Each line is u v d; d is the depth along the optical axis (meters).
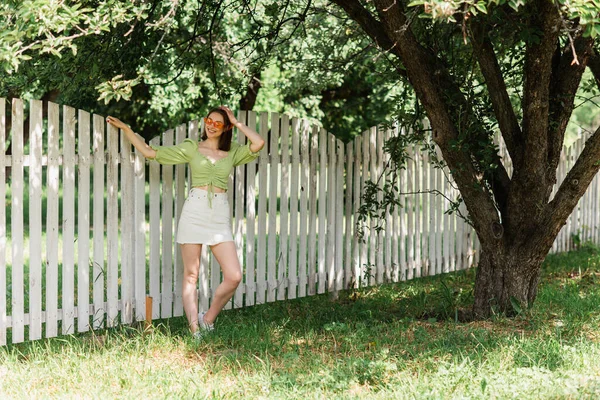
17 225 5.44
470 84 6.47
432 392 4.52
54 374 4.96
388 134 8.12
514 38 6.23
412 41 5.87
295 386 4.71
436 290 8.30
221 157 5.94
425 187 8.69
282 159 7.02
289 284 7.18
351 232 7.84
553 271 9.46
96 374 4.96
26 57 4.48
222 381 4.93
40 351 5.52
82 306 5.82
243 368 5.21
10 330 6.44
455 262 9.27
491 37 6.16
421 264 8.74
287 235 7.16
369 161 7.95
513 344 5.50
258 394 4.68
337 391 4.72
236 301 6.79
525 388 4.55
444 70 6.42
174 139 6.24
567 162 10.96
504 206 6.69
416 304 7.43
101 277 5.95
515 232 6.50
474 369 4.96
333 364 5.25
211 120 5.91
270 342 5.72
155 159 5.89
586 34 3.86
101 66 6.64
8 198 15.70
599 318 6.44
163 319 6.63
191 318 5.93
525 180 6.31
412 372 5.06
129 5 4.82
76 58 6.45
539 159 6.18
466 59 6.93
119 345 5.57
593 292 7.79
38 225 5.55
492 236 6.46
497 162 6.50
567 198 6.27
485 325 6.20
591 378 4.75
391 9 5.63
